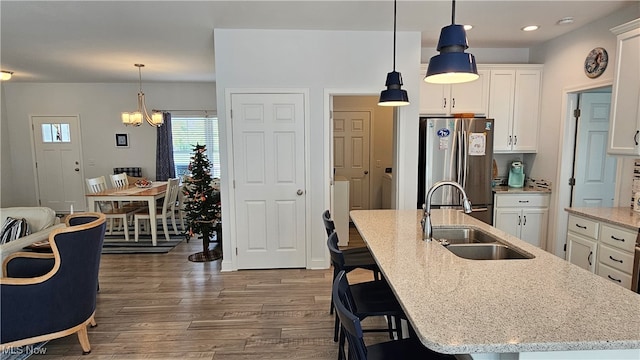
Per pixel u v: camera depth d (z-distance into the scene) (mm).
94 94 6891
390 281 1476
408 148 3906
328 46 3693
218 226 4418
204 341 2541
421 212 2994
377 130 6211
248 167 3807
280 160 3818
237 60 3650
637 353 1101
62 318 2273
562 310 1204
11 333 2135
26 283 2148
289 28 3596
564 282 1456
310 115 3770
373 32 3703
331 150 3895
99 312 2980
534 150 4324
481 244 2125
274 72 3691
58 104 6879
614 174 3863
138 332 2666
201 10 3061
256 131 3762
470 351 1006
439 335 1053
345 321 1164
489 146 3982
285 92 3721
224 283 3572
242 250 3914
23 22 3291
